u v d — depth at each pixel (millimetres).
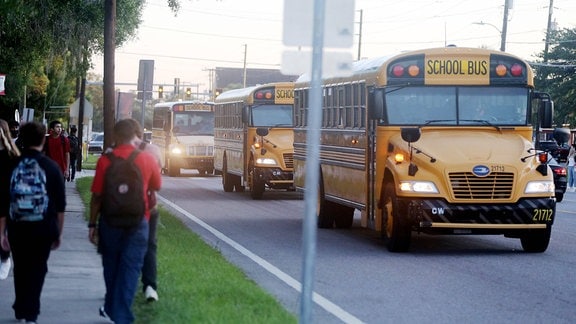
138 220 10570
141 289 13617
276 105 36125
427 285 15594
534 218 18953
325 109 24766
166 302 12445
